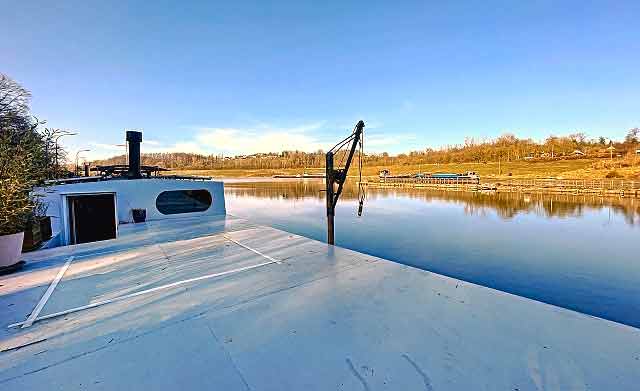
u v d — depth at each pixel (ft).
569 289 26.71
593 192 106.93
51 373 6.43
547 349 7.30
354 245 42.50
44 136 15.71
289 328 8.30
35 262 14.69
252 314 9.16
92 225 27.66
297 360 6.86
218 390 5.90
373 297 10.46
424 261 35.12
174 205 28.78
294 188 155.94
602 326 8.43
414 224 58.13
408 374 6.37
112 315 9.12
